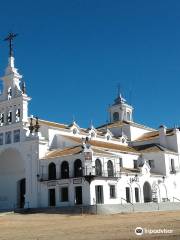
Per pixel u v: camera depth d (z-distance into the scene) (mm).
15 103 69188
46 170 62781
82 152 58906
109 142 79438
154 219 40906
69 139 68125
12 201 69438
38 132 65312
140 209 60656
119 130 88625
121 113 99062
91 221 41156
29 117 71250
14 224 40594
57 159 61781
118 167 64000
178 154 80500
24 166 67688
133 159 75125
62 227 35031
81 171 58906
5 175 71312
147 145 83188
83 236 27141
